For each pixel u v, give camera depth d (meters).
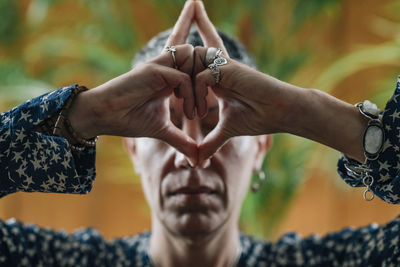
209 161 1.39
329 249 1.65
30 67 4.29
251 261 1.65
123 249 1.68
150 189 1.50
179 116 1.43
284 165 3.06
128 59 3.41
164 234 1.54
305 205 4.38
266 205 3.00
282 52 3.37
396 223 1.49
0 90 3.75
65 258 1.63
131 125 1.26
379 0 4.27
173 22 3.28
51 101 1.23
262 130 1.27
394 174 1.22
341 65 4.04
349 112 1.23
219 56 1.27
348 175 1.28
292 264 1.65
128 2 3.78
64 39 4.27
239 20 3.39
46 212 4.58
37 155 1.23
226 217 1.47
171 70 1.25
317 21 3.96
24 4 4.35
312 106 1.23
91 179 1.28
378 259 1.49
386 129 1.22
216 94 1.28
